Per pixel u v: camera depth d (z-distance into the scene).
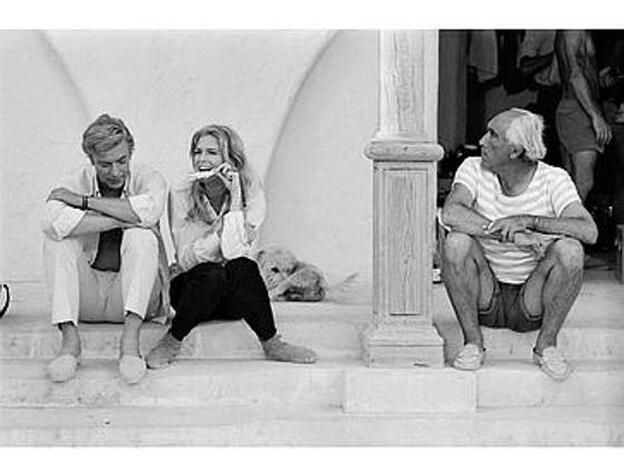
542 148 5.71
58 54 6.79
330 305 6.44
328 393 5.64
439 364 5.64
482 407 5.65
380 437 5.42
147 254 5.60
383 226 5.63
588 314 6.27
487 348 5.92
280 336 5.85
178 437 5.38
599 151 7.42
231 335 5.91
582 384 5.68
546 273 5.69
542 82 8.05
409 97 5.62
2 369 5.68
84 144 5.75
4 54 6.86
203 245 5.81
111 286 5.93
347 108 7.00
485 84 8.12
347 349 5.97
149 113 6.83
